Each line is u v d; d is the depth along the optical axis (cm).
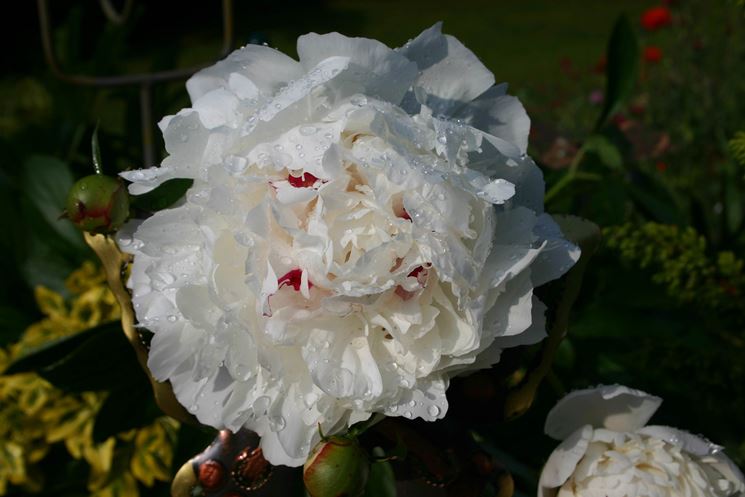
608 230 76
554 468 53
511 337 50
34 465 81
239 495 54
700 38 208
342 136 48
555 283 54
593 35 438
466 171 47
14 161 104
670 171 174
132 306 54
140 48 432
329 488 49
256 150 47
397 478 55
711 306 76
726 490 54
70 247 86
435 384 49
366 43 47
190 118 48
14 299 88
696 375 77
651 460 53
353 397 48
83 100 128
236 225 48
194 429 68
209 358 49
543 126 115
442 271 46
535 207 51
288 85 48
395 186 47
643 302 80
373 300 48
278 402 49
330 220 47
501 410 55
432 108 51
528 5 537
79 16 133
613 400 54
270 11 528
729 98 188
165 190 53
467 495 55
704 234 93
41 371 63
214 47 425
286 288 48
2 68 381
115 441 77
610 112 73
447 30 466
